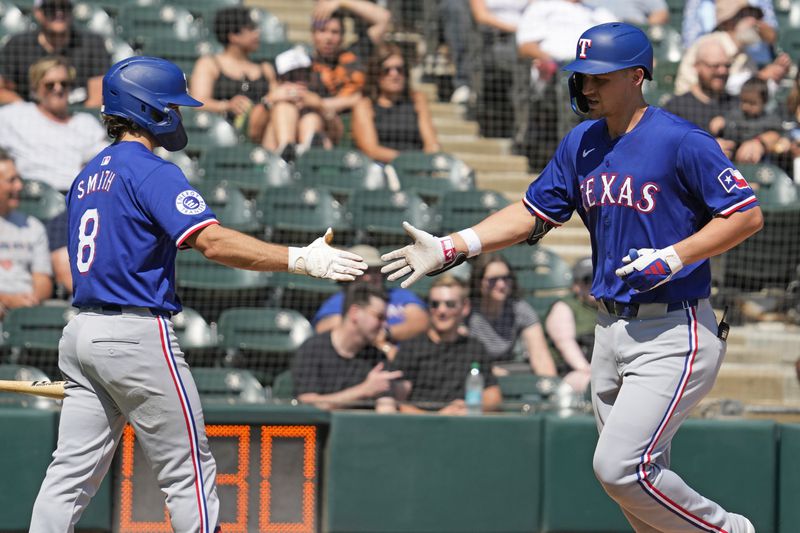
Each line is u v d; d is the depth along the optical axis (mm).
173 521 13195
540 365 23562
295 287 25266
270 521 19922
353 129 29656
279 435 20016
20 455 19297
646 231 13273
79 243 13336
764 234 27031
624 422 13211
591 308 24406
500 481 20344
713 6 33812
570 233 29625
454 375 21781
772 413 21625
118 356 12938
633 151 13234
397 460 20234
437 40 36812
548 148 31625
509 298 23922
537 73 31625
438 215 27000
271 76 30391
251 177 28031
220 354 23688
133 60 13680
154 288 13125
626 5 34500
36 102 27688
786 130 28312
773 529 20328
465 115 34344
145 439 13250
